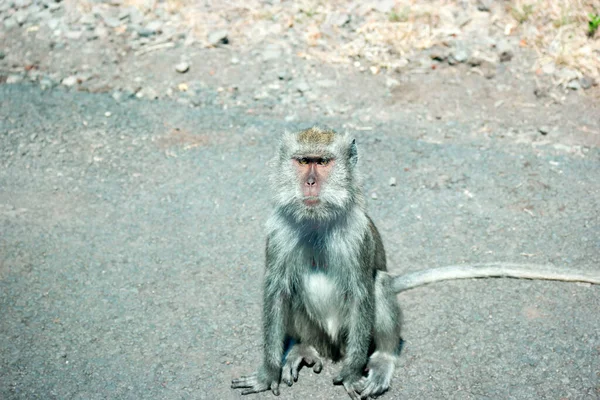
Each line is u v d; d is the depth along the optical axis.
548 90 3.25
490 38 3.42
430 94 3.29
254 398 2.27
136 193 2.90
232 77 3.41
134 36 3.61
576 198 2.81
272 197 2.26
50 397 2.27
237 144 3.09
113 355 2.37
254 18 3.66
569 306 2.46
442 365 2.33
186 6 3.76
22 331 2.43
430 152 3.03
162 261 2.64
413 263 2.62
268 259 2.28
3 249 2.69
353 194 2.24
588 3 3.46
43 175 2.98
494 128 3.12
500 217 2.76
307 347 2.37
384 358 2.32
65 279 2.59
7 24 3.74
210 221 2.79
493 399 2.24
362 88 3.33
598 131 3.07
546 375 2.29
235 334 2.42
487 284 2.54
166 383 2.30
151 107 3.29
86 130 3.18
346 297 2.29
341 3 3.67
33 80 3.44
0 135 3.15
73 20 3.74
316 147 2.20
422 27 3.49
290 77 3.38
